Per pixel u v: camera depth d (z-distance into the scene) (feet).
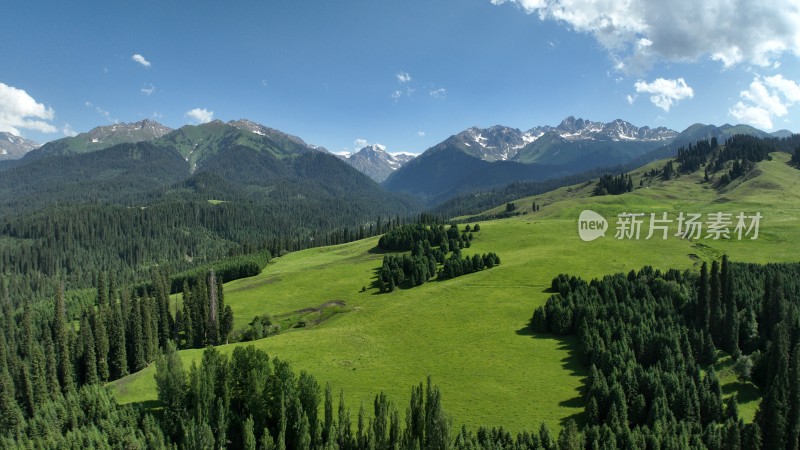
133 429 278.67
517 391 321.93
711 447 246.06
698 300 388.98
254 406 277.44
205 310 487.61
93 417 306.76
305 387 280.72
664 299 412.36
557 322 413.39
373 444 243.60
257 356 295.69
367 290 588.50
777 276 385.29
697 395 286.05
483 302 495.00
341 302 558.97
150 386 341.62
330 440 251.80
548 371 349.82
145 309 463.83
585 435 255.50
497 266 600.39
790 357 302.25
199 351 419.13
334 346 409.69
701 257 600.80
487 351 388.78
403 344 412.36
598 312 402.93
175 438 277.23
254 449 255.70
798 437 257.75
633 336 357.61
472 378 343.87
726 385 326.44
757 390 317.01
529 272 563.89
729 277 380.17
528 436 250.98
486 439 249.75
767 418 255.29
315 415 273.13
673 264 576.20
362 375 354.54
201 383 276.21
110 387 344.49
